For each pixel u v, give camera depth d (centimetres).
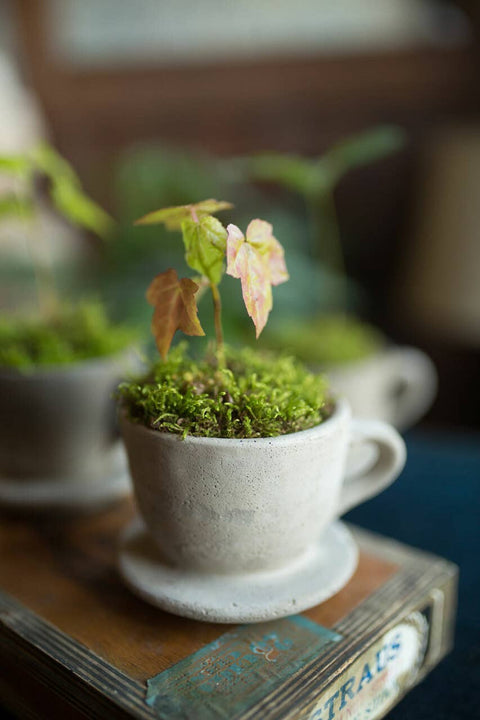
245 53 104
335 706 32
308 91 104
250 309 32
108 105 111
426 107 101
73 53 108
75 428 40
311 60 103
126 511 42
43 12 104
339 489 35
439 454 55
